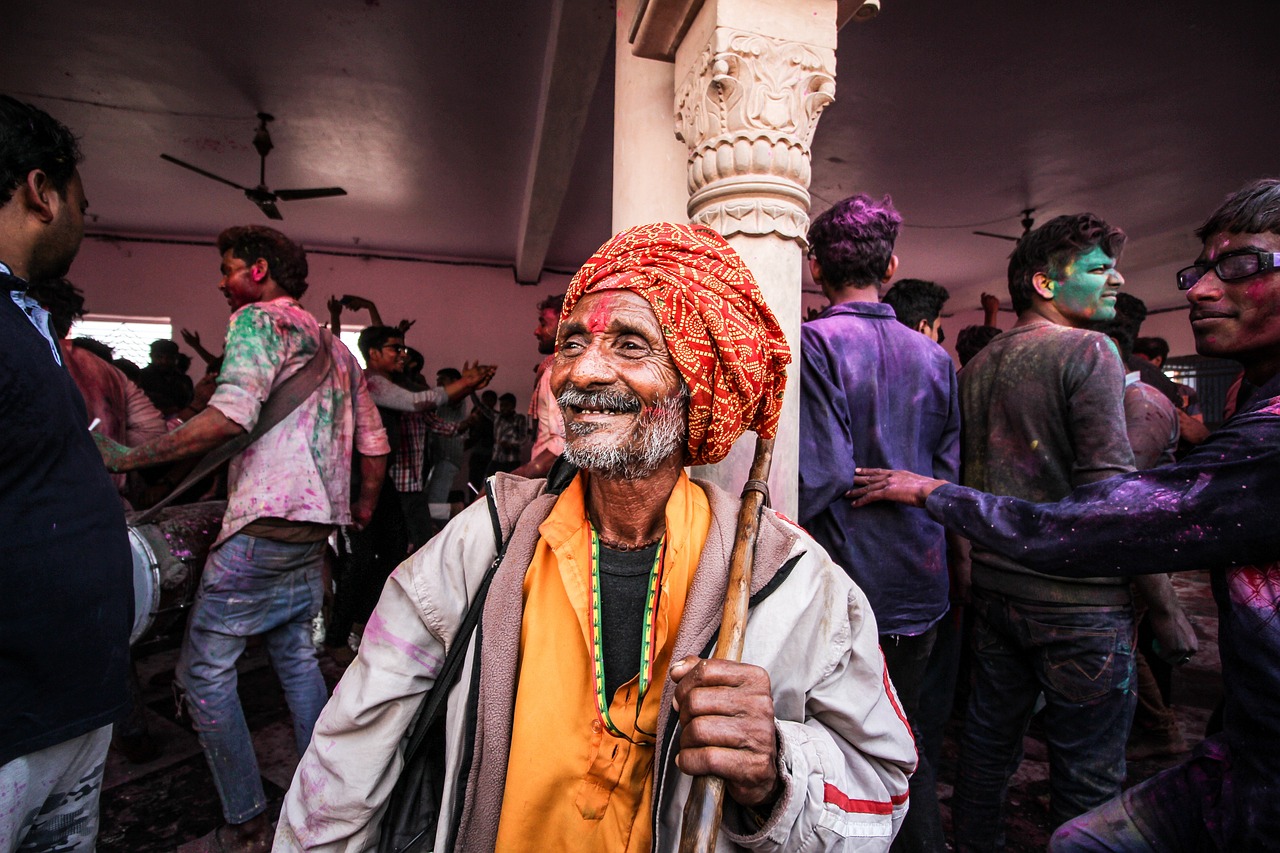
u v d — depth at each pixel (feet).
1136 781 7.39
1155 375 9.59
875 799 2.52
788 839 2.24
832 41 4.15
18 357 3.11
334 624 10.00
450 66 17.62
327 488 6.42
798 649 2.56
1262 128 20.54
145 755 7.39
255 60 17.51
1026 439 5.01
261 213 29.68
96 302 31.83
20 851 3.51
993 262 35.65
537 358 38.14
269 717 8.54
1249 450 2.81
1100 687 4.63
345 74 18.15
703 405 2.73
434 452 18.31
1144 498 3.11
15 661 3.10
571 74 14.79
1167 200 26.48
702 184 4.25
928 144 21.98
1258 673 2.80
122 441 7.98
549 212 24.31
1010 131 21.01
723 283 2.74
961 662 9.21
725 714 2.12
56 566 3.22
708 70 4.06
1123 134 21.11
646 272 2.67
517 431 28.96
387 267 36.06
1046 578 4.75
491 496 3.00
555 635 2.73
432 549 2.92
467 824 2.54
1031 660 5.04
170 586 5.35
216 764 5.82
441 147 22.61
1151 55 16.79
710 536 2.73
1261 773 2.80
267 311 6.05
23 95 19.30
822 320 5.23
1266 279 3.02
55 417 3.27
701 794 2.13
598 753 2.59
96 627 3.43
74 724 3.33
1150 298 37.32
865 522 4.92
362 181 25.80
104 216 30.09
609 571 2.80
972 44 16.38
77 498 3.40
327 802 2.68
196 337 20.01
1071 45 16.40
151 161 23.93
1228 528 2.85
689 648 2.48
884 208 5.42
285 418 6.03
